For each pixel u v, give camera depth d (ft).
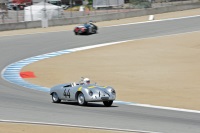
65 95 225.97
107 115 192.03
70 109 206.59
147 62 436.35
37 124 163.43
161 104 242.17
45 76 366.84
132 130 157.38
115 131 154.51
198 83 332.19
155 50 507.30
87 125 165.89
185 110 220.43
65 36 604.49
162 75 369.91
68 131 151.64
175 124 173.17
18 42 563.07
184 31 638.94
